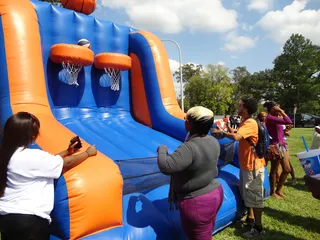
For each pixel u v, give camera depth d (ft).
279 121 16.22
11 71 12.08
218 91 175.22
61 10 16.12
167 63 18.89
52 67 15.56
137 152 13.71
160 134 17.22
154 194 11.64
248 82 240.32
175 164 7.68
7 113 11.59
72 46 14.37
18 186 6.95
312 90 184.03
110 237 8.42
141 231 9.09
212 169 8.19
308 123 95.50
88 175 8.52
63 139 10.00
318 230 13.05
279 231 12.87
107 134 15.48
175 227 10.14
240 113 12.46
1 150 7.09
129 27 19.58
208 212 7.99
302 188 19.39
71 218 8.06
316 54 196.34
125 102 19.06
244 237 12.20
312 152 11.82
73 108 16.35
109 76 17.63
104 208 8.45
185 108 181.78
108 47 18.08
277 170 17.78
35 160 7.05
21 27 12.61
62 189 8.13
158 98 18.03
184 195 8.11
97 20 17.75
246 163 12.20
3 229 6.93
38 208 7.01
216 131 12.16
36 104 12.05
